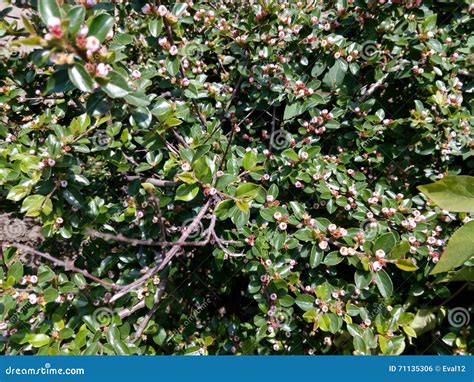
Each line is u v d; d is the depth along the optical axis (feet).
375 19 6.09
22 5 5.41
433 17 5.74
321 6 7.49
